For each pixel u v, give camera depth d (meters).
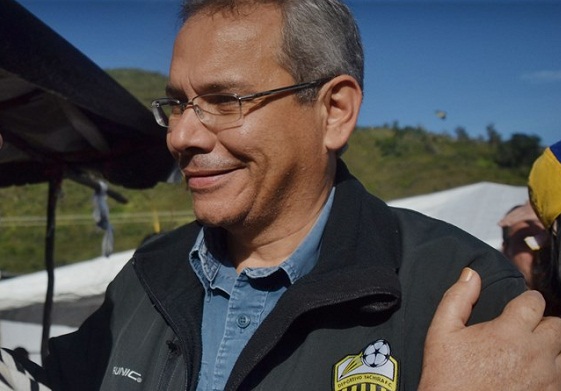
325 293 1.52
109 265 4.29
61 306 4.34
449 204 5.18
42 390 1.68
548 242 2.09
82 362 1.84
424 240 1.63
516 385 1.35
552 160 1.95
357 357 1.51
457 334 1.40
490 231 5.06
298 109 1.62
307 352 1.54
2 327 4.32
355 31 1.72
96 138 2.72
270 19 1.60
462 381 1.35
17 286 4.28
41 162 2.91
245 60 1.58
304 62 1.61
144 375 1.70
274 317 1.54
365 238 1.62
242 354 1.54
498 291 1.51
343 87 1.69
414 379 1.49
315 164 1.66
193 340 1.65
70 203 15.64
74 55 2.26
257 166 1.60
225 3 1.61
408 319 1.53
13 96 2.46
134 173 2.86
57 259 13.42
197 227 1.88
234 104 1.58
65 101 2.50
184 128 1.60
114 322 1.84
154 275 1.79
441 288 1.55
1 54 1.97
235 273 1.73
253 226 1.65
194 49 1.61
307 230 1.69
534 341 1.39
